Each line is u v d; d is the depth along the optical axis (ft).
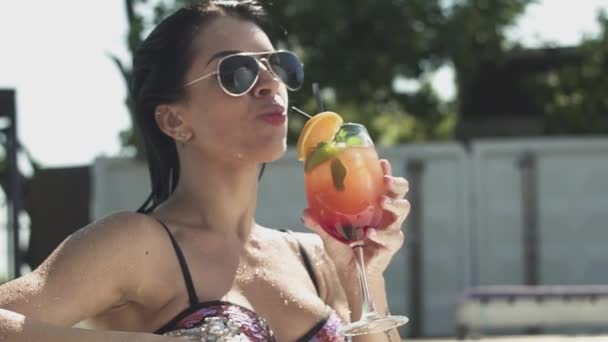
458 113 56.24
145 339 7.39
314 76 51.42
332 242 8.89
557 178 37.68
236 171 8.91
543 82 55.21
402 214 8.50
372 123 64.49
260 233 9.27
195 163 8.93
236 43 8.79
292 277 9.04
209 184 8.89
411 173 37.68
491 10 54.54
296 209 37.50
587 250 37.37
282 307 8.77
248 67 8.62
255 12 9.12
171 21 8.94
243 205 9.06
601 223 37.42
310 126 8.49
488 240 37.63
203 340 8.13
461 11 53.21
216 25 8.86
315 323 8.79
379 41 52.37
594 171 37.55
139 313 8.36
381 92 56.85
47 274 7.85
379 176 8.41
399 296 37.50
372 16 51.93
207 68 8.75
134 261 8.15
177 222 8.79
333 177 8.24
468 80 55.01
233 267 8.74
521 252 37.52
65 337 7.38
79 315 7.95
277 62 8.78
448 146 37.76
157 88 8.95
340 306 9.44
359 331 8.13
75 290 7.88
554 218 37.58
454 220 37.55
